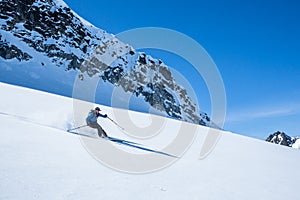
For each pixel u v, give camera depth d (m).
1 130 5.89
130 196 3.41
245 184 5.12
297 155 12.37
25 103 12.05
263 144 14.62
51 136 6.35
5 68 66.88
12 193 2.88
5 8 85.44
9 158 4.01
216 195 4.08
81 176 3.85
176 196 3.74
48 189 3.16
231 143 12.80
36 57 80.44
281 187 5.32
